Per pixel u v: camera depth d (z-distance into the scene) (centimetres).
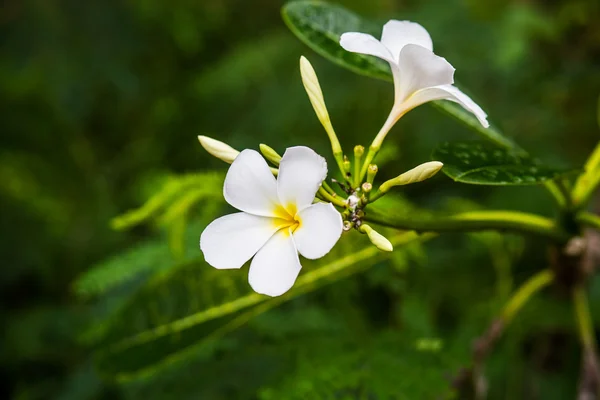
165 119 200
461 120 100
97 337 101
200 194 102
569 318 112
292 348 104
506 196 137
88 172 207
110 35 196
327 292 112
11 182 195
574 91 161
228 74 174
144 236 180
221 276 100
